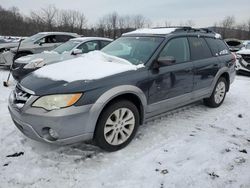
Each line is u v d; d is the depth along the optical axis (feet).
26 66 21.22
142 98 11.90
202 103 18.57
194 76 14.79
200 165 10.39
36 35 33.83
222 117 15.89
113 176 9.61
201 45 16.07
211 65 16.14
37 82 10.70
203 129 13.93
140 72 11.85
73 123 9.79
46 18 134.21
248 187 9.13
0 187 8.83
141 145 11.94
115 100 11.07
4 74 29.01
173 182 9.33
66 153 11.03
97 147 11.64
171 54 13.71
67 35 34.65
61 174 9.63
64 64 12.59
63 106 9.64
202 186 9.14
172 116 15.74
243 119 15.71
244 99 20.36
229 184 9.27
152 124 14.38
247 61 31.30
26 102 10.05
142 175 9.70
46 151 11.12
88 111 10.02
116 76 11.03
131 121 11.73
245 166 10.39
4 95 19.66
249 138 13.02
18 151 11.07
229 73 18.19
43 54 24.23
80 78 10.52
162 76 12.69
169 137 12.82
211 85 16.65
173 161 10.68
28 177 9.39
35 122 9.80
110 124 10.99
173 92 13.57
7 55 29.96
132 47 13.98
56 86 10.08
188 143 12.22
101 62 12.54
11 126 13.44
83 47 25.85
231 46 51.90
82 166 10.17
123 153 11.23
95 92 10.18
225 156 11.11
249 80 29.12
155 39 13.94
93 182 9.25
